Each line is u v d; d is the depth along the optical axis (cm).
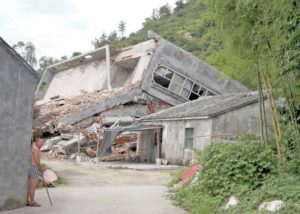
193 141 2333
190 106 2730
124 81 4022
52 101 4084
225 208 836
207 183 991
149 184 1557
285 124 1024
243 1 889
